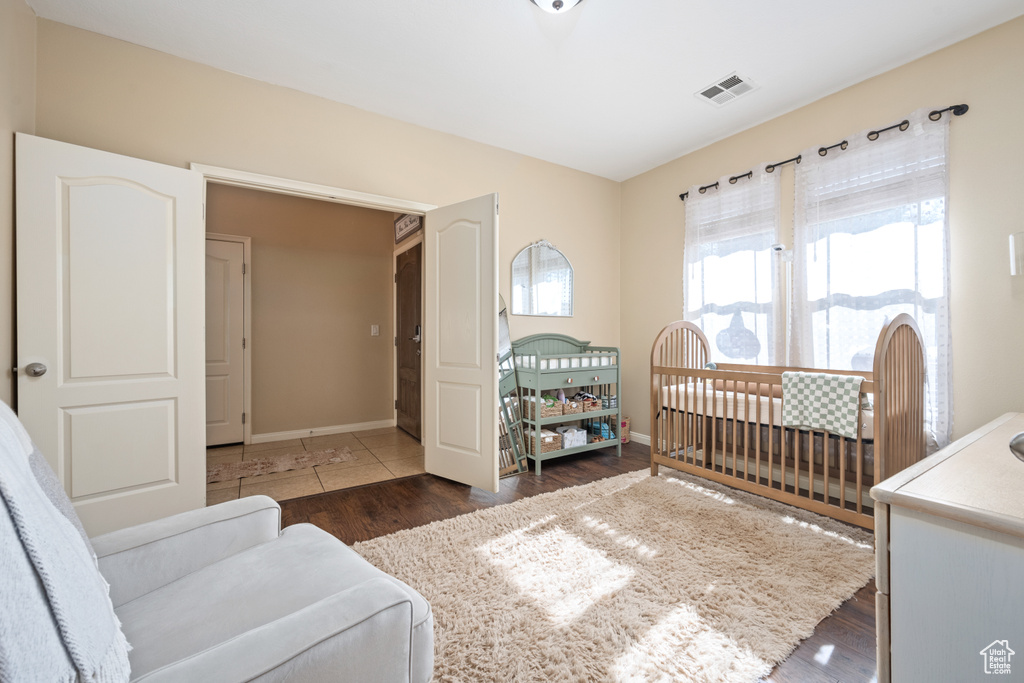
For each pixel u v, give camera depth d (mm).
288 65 2484
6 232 1861
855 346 2609
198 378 2320
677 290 3781
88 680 528
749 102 2871
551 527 2197
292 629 659
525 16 2100
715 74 2561
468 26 2168
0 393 1839
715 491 2699
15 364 1939
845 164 2672
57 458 1967
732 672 1252
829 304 2721
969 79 2234
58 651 500
